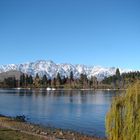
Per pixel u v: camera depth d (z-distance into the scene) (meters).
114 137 14.91
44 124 45.88
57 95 176.75
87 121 51.88
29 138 25.53
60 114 65.00
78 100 124.31
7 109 78.81
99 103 103.94
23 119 51.03
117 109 14.99
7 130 29.86
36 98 142.25
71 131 38.44
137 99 14.32
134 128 14.09
